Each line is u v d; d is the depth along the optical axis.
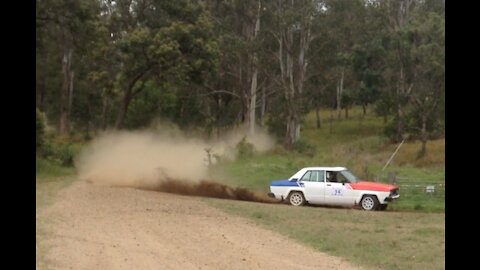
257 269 9.91
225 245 12.08
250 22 53.44
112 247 11.48
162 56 35.75
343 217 17.11
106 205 18.58
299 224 15.57
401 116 51.62
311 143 56.19
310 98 59.56
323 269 10.08
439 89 46.78
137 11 39.44
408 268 10.32
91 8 35.41
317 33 54.00
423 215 17.91
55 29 45.19
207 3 51.81
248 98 53.09
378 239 13.27
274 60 56.31
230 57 51.91
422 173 33.75
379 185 20.00
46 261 9.99
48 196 20.38
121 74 38.38
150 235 13.09
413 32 48.69
